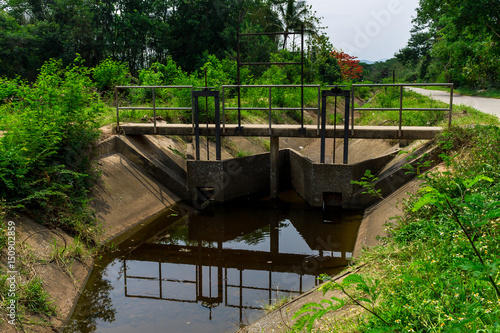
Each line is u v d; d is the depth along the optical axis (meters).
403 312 3.68
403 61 61.47
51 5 46.78
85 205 9.02
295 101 22.28
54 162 8.99
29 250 6.80
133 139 12.45
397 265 5.23
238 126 12.23
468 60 14.17
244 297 6.82
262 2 46.16
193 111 12.19
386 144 13.75
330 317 4.79
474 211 2.72
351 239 9.36
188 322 6.06
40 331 5.53
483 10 11.48
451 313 3.25
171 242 9.27
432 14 13.41
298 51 38.16
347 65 38.38
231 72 25.08
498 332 2.65
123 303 6.61
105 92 17.97
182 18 46.94
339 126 12.35
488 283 3.46
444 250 4.97
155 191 11.64
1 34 42.09
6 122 8.65
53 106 9.60
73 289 6.87
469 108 15.21
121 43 46.50
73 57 42.75
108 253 8.50
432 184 6.75
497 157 7.77
